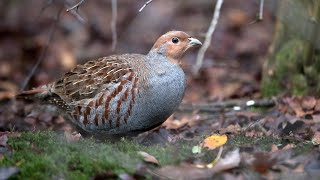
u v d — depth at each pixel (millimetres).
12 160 8578
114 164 8445
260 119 11695
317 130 10602
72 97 10492
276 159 8711
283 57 14086
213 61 18562
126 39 21172
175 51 10492
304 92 13680
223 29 21188
